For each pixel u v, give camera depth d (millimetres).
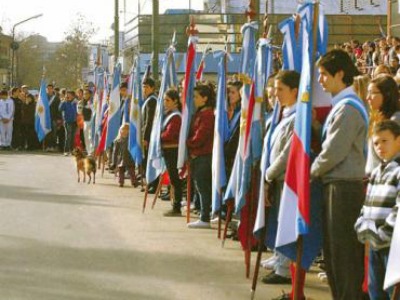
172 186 11258
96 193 13828
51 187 14734
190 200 11359
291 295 6586
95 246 8938
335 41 31906
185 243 9180
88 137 19688
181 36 28641
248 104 7762
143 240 9336
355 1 34438
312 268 8055
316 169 5562
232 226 9531
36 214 11297
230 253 8633
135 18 30125
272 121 6945
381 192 5270
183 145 10344
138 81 13664
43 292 6855
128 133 14656
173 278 7461
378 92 6051
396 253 5027
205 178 10180
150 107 13477
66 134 23344
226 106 9430
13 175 16984
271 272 7523
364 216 5367
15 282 7207
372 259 5465
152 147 11375
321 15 6031
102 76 19094
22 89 25375
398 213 5055
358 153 5559
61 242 9164
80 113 21109
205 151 10180
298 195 5738
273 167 6406
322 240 5930
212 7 31938
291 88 6594
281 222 5883
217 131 9289
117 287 7074
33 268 7793
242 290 7051
